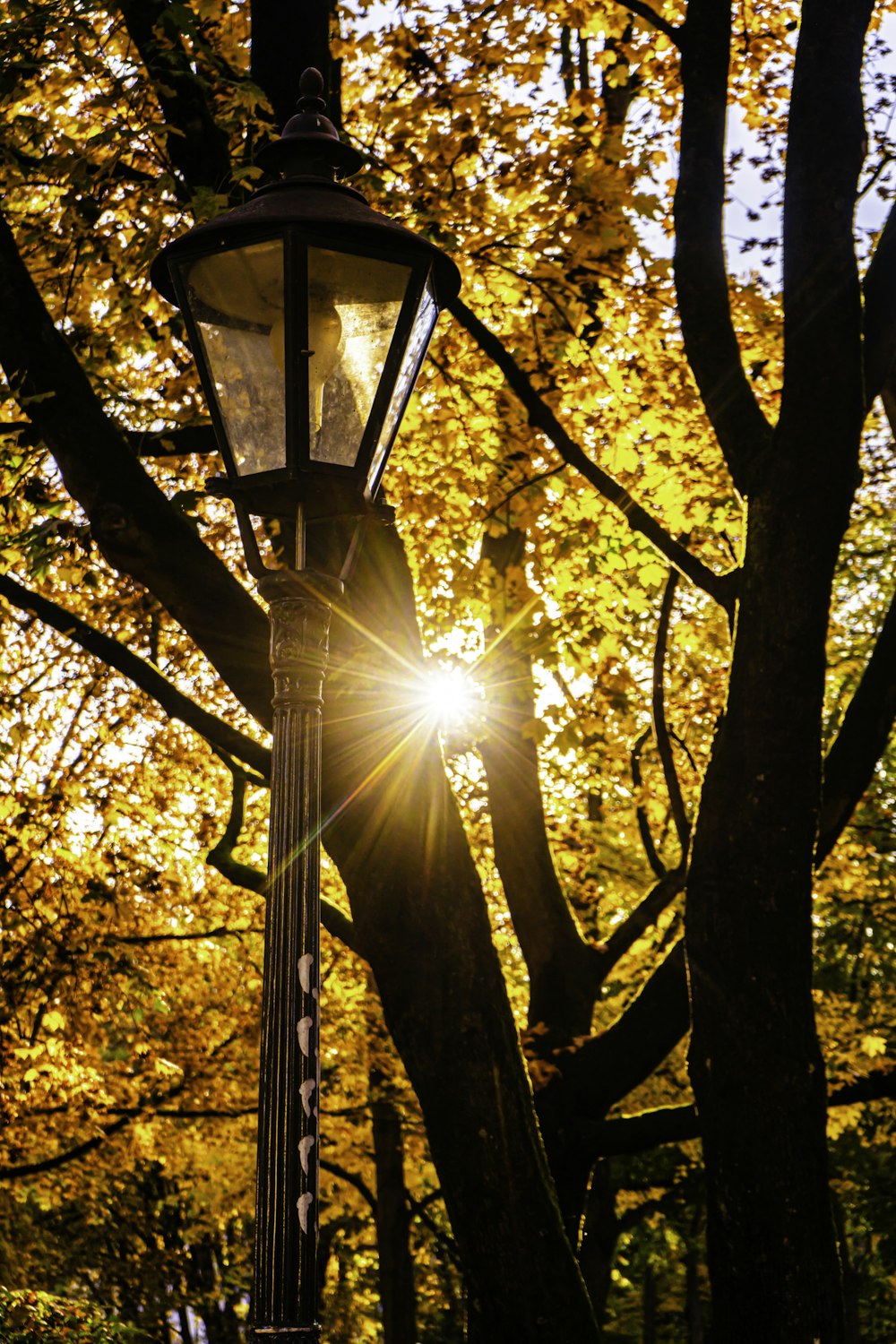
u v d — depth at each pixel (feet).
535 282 30.78
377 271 12.63
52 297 29.86
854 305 21.76
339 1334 88.12
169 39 23.17
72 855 47.34
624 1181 68.18
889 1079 28.96
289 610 12.43
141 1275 80.79
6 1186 59.26
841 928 70.54
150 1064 54.75
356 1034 54.70
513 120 30.91
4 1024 47.16
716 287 23.76
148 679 25.09
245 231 12.46
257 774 31.73
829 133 22.15
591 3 31.89
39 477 26.99
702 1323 112.06
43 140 26.08
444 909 20.48
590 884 49.60
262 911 51.88
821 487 21.49
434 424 32.24
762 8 33.58
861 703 26.66
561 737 35.78
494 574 33.73
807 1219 19.90
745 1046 20.45
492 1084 20.07
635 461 32.96
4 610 38.86
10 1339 49.44
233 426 12.59
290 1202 10.87
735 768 21.31
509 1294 19.48
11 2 23.70
